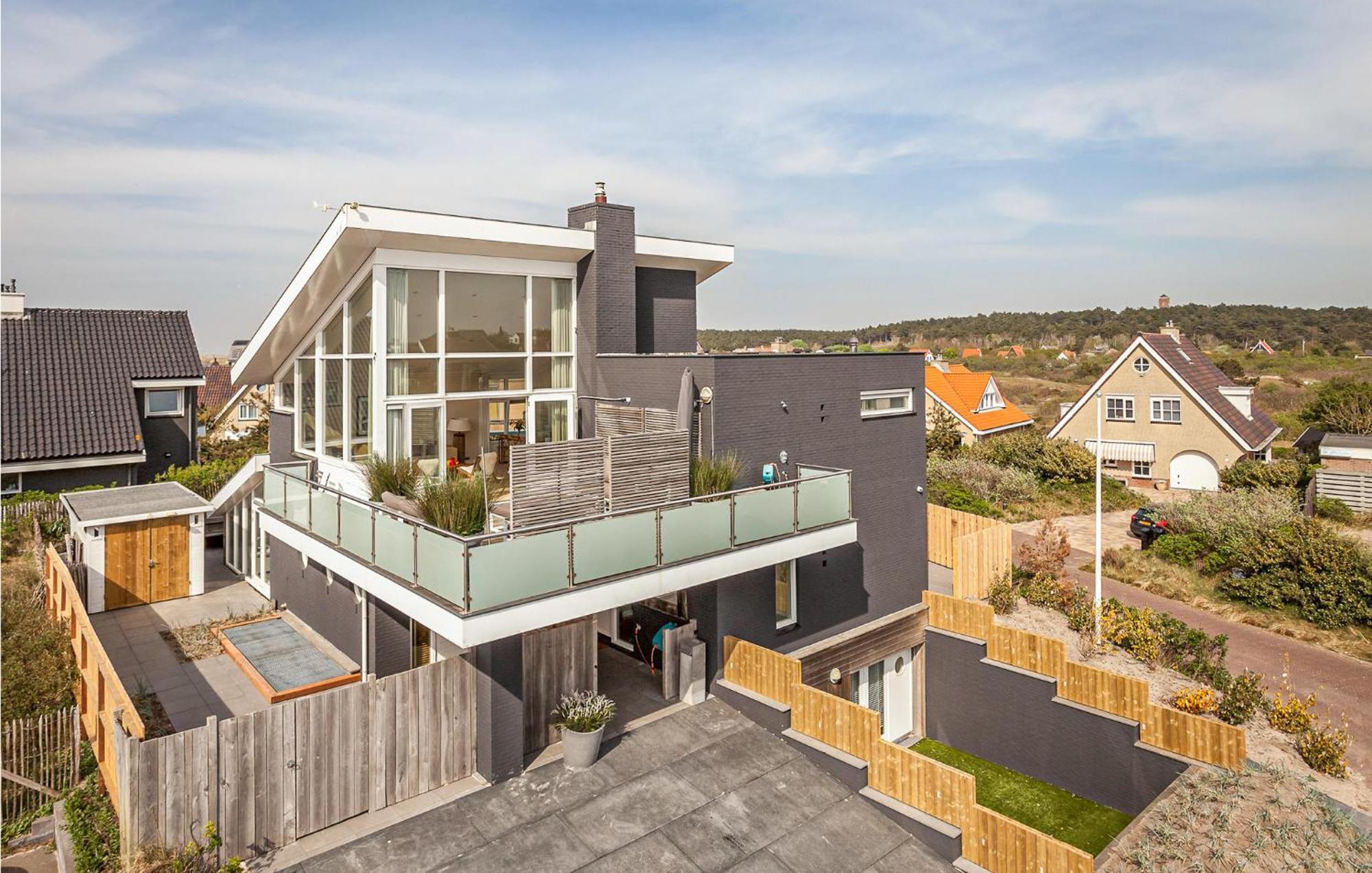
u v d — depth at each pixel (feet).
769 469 38.93
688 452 35.55
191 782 23.89
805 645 42.42
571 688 33.37
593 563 28.96
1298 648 52.95
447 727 29.43
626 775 30.73
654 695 37.40
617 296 44.47
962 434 129.70
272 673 40.47
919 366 49.44
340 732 26.89
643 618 41.29
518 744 30.32
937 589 53.42
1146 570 69.21
